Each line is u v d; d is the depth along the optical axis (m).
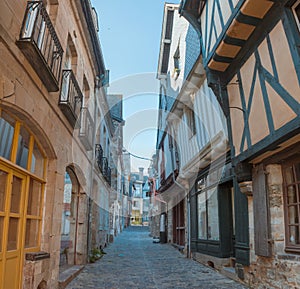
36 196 4.26
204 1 5.48
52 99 4.38
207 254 7.21
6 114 3.32
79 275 5.86
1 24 2.79
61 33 4.93
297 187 4.00
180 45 8.36
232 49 4.54
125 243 13.94
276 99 3.66
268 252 4.15
